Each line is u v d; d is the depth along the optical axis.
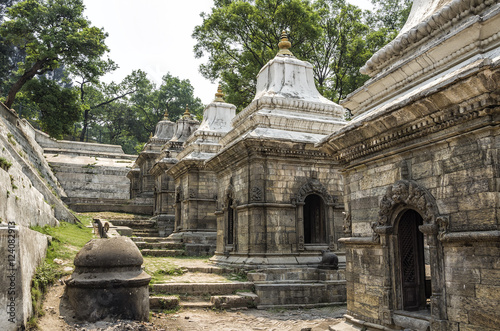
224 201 18.66
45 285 10.27
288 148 16.19
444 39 8.07
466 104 6.72
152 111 63.41
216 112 25.73
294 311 12.84
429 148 7.81
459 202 7.09
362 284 9.48
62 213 20.25
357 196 9.96
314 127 17.44
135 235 26.84
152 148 38.12
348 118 33.38
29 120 55.97
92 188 43.62
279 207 16.00
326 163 17.11
